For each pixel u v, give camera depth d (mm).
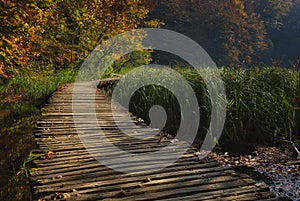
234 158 4605
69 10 13812
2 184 4141
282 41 41938
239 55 33188
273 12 41844
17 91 11789
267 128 5602
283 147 5152
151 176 2973
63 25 13516
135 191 2646
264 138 5582
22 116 8289
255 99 5918
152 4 26375
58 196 2525
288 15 44469
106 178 2926
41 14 9594
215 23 31656
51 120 5285
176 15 31188
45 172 3062
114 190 2684
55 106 6645
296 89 6102
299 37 41281
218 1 34250
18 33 8961
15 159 4949
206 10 32094
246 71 7285
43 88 11719
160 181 2854
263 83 6340
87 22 14484
